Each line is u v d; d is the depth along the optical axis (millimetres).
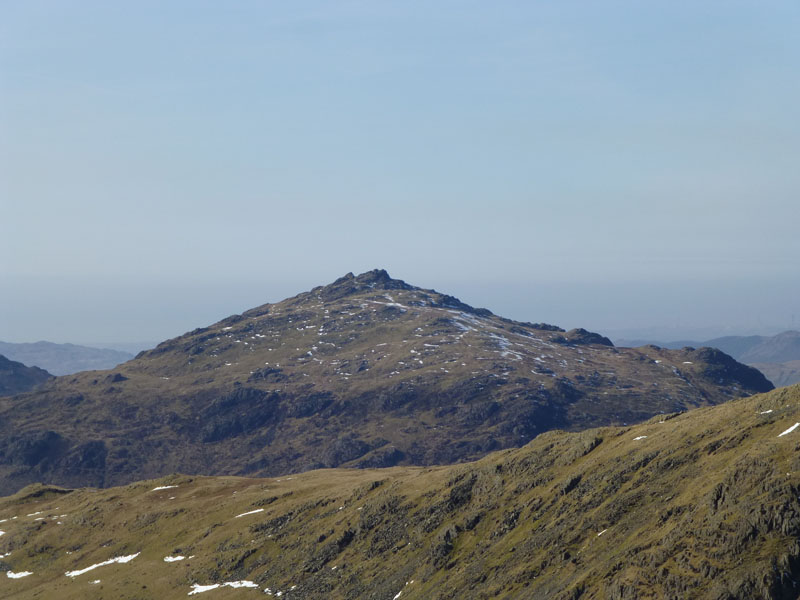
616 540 112750
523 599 114250
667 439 132875
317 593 155875
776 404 123812
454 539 147500
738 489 101938
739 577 90875
